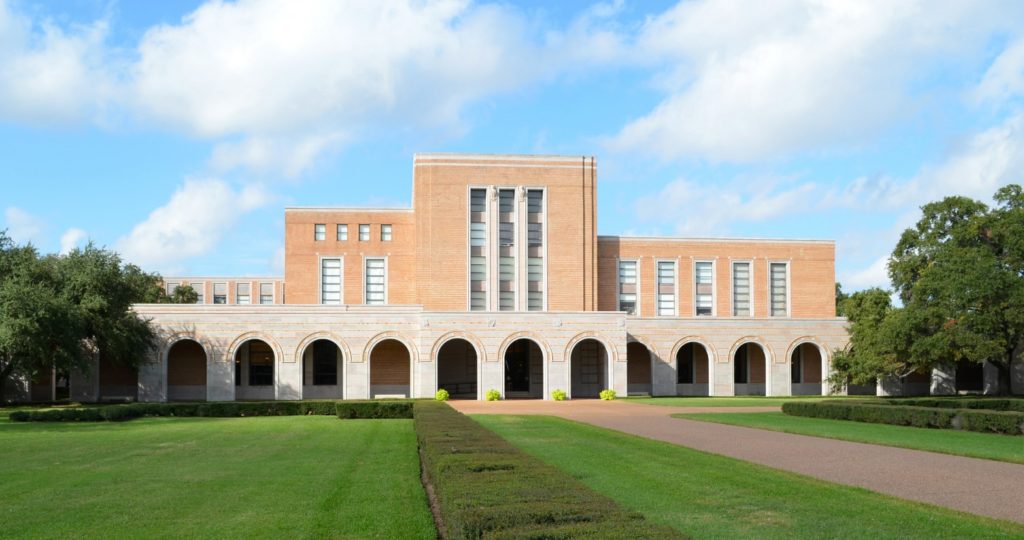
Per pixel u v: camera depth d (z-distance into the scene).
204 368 61.03
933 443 23.97
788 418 35.53
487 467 13.87
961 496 14.98
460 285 64.06
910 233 63.62
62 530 12.19
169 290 97.88
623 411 42.25
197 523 12.59
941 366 63.50
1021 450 22.02
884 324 58.56
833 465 19.27
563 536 8.07
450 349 66.50
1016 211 57.66
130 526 12.42
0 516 13.21
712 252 71.25
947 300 54.97
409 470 18.33
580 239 66.25
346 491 15.37
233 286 99.50
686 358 69.25
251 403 41.59
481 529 8.71
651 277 70.06
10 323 44.06
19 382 57.94
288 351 57.41
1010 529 11.88
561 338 58.28
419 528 12.11
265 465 19.30
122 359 54.22
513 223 65.69
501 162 65.88
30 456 21.48
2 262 50.81
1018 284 53.62
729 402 53.22
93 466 19.30
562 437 26.19
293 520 12.73
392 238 67.25
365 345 57.75
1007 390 56.44
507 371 66.31
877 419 32.25
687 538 8.00
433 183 64.81
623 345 59.00
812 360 69.75
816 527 12.08
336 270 66.50
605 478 16.81
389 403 38.69
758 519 12.66
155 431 30.05
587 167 67.00
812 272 72.50
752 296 71.44
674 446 23.19
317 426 32.31
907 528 11.98
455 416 28.83
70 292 50.41
